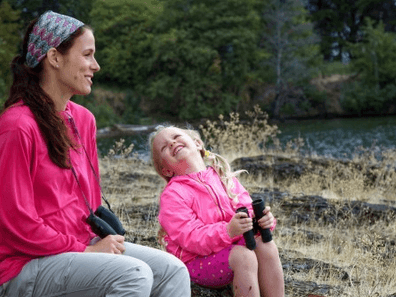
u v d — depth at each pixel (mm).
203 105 44031
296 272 4164
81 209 2451
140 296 2184
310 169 8344
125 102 43594
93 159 2678
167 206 2863
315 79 48125
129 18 46750
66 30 2379
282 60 46469
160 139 3090
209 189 2918
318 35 54969
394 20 57281
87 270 2209
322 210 6176
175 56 44188
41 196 2291
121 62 44938
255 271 2662
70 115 2521
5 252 2219
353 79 48562
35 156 2234
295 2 47562
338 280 4066
